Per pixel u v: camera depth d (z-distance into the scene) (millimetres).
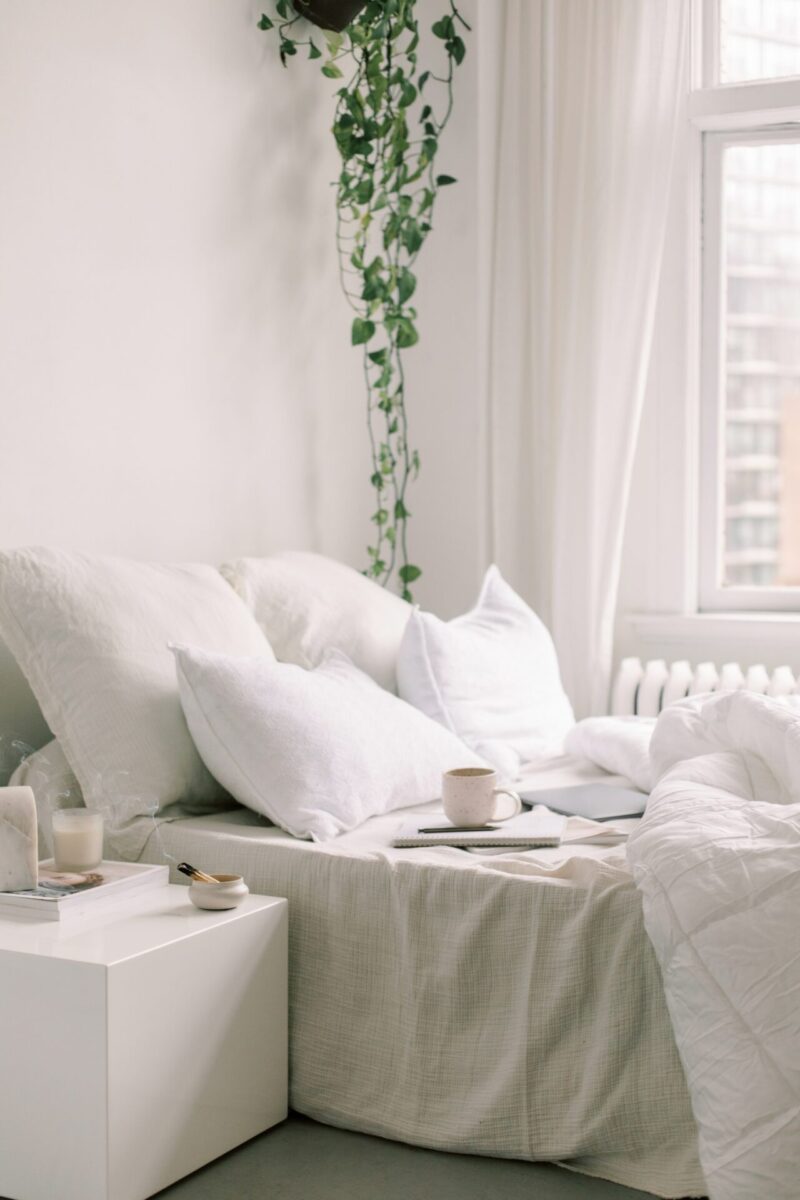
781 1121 1607
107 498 2820
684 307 3701
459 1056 2018
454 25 3811
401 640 2967
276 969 2094
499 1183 1916
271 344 3336
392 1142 2061
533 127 3695
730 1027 1675
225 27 3139
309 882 2145
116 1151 1788
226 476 3184
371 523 3803
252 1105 2049
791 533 3850
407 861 2102
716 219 3754
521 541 3807
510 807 2381
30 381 2621
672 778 2111
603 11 3566
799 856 1741
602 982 1925
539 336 3742
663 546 3760
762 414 3834
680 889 1771
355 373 3689
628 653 3801
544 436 3729
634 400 3607
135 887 2100
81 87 2727
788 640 3623
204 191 3086
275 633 2877
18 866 2020
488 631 3117
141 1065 1828
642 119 3555
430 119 3859
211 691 2330
